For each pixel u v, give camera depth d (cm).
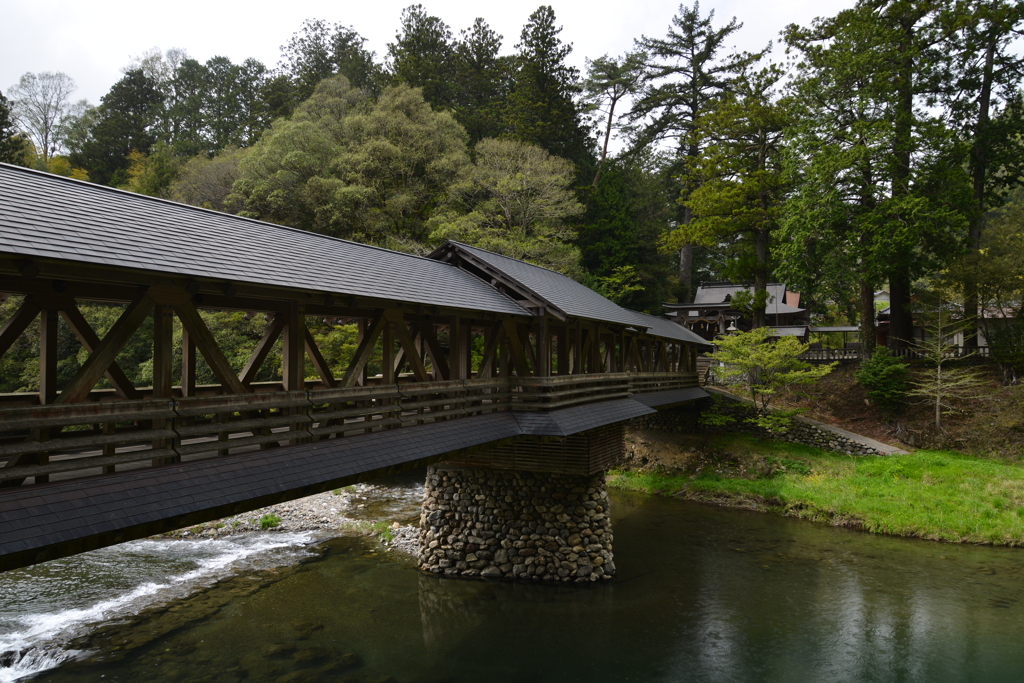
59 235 558
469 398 1130
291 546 1595
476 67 4575
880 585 1401
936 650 1102
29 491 503
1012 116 2616
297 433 773
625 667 1038
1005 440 2177
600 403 1521
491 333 1244
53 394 571
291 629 1145
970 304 2517
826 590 1373
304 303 807
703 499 2134
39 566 1441
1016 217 2595
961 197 2380
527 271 1560
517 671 1017
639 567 1503
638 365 2081
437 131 3416
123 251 594
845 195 2597
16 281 542
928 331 2616
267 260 789
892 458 2170
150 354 2716
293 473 715
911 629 1184
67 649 1058
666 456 2477
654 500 2150
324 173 3189
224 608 1230
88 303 2642
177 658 1032
